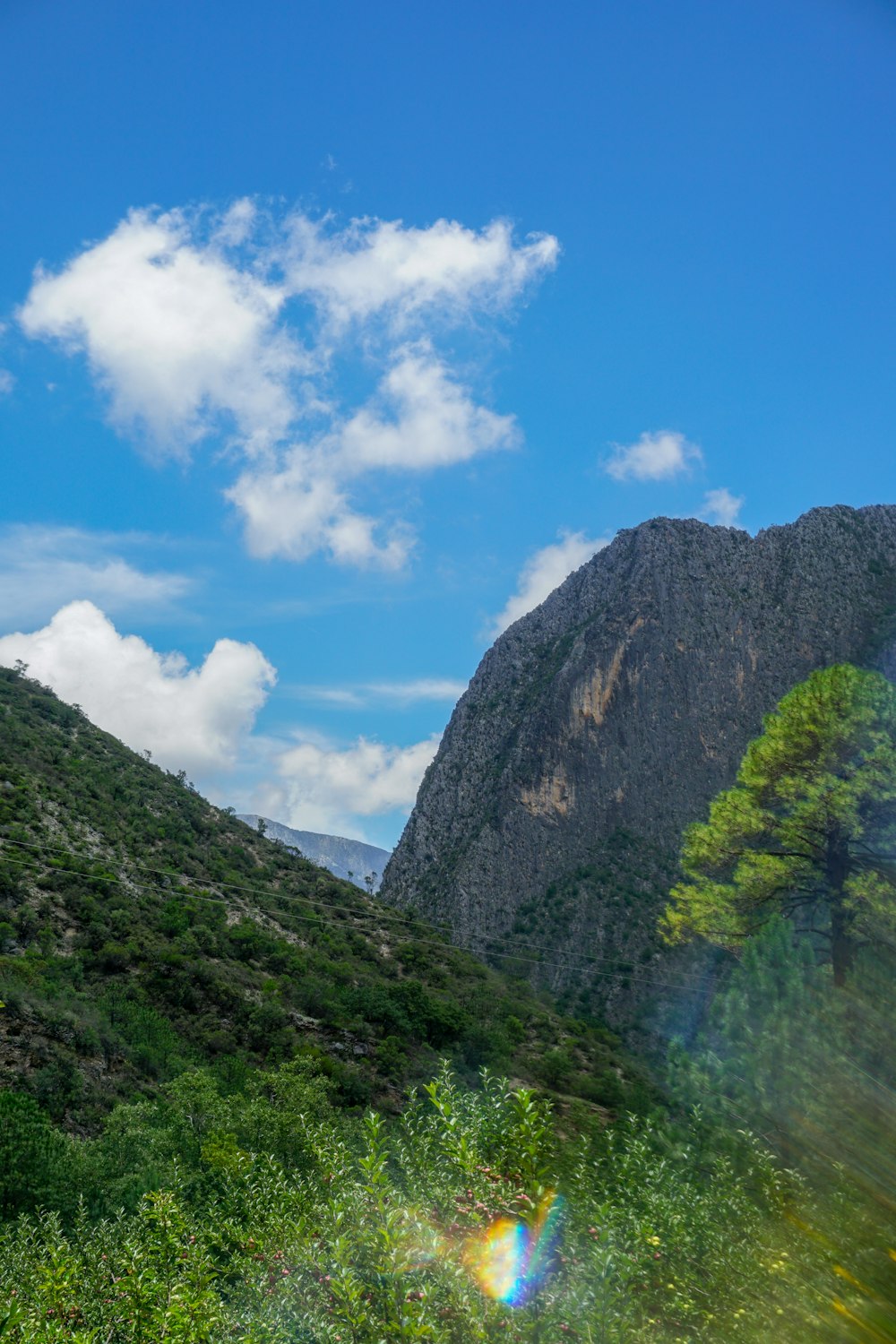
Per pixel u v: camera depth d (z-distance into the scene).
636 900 127.12
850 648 156.50
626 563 177.12
